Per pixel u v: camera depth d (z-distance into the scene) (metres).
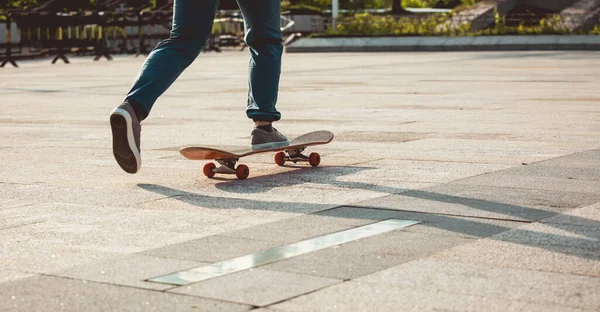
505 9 38.72
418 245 3.71
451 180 5.23
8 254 3.69
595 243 3.73
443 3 68.62
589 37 30.36
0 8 32.62
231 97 12.06
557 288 3.11
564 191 4.87
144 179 5.48
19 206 4.70
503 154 6.29
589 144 6.79
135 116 5.02
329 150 6.62
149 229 4.10
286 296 3.04
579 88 12.49
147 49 34.59
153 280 3.26
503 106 10.03
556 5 38.94
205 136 7.63
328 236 3.89
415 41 32.72
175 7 5.27
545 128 7.86
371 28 34.78
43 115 9.87
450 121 8.56
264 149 5.51
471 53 27.73
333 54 29.84
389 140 7.17
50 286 3.21
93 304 3.00
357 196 4.79
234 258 3.55
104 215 4.43
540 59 22.23
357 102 10.89
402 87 13.37
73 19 27.25
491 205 4.50
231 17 40.59
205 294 3.08
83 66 24.09
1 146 7.15
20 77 18.50
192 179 5.45
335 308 2.91
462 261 3.46
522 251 3.61
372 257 3.52
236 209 4.52
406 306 2.92
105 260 3.56
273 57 5.57
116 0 29.08
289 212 4.41
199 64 23.36
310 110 9.89
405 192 4.87
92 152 6.76
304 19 43.66
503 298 3.00
